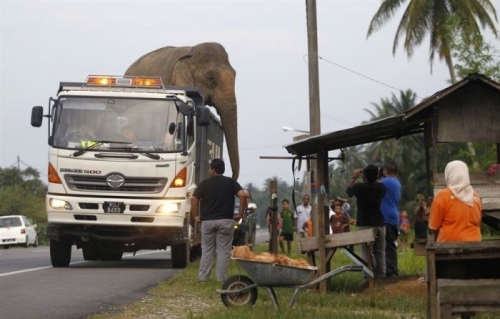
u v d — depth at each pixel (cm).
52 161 2139
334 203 2683
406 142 7231
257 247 4047
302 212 3108
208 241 1769
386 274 1902
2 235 5169
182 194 2142
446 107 1584
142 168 2131
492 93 1582
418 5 5041
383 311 1412
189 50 2916
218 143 2945
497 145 1666
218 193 1761
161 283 1786
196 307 1436
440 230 1138
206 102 2838
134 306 1420
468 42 3838
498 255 1034
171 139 2155
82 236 2169
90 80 2209
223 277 1762
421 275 1823
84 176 2130
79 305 1416
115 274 2038
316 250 1664
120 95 2172
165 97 2175
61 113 2159
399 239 3603
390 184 1927
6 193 8294
